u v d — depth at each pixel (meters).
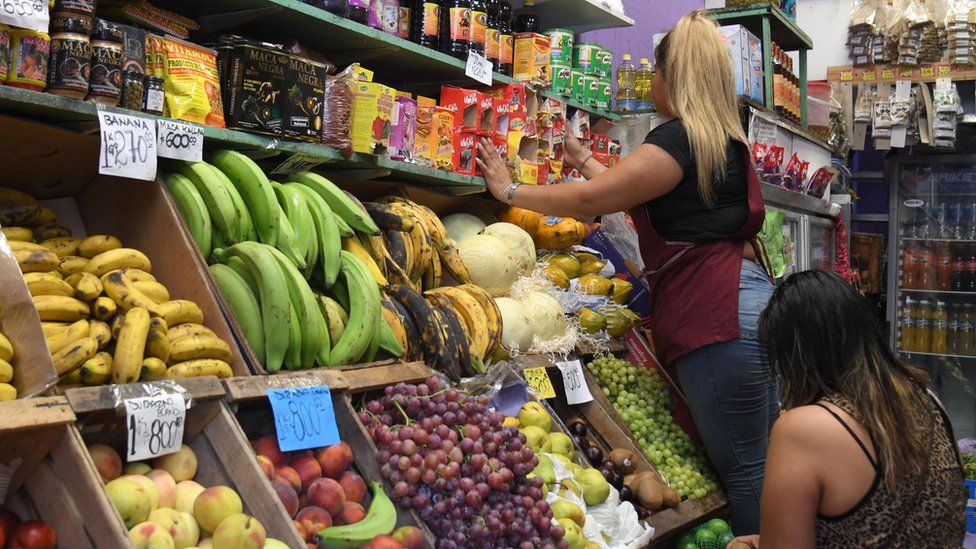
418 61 3.26
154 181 2.26
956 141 6.93
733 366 2.94
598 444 3.34
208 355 2.03
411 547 1.98
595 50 4.13
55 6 2.00
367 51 3.10
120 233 2.34
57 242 2.10
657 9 6.14
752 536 2.14
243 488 1.79
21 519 1.61
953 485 1.72
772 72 5.20
